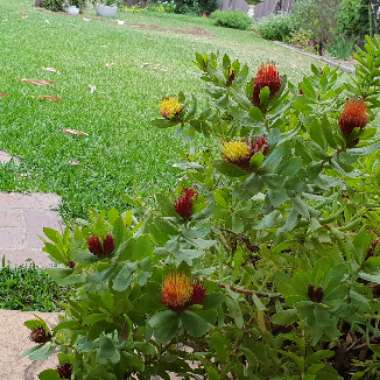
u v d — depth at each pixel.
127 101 7.46
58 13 16.83
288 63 13.16
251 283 1.74
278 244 1.68
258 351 1.60
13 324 2.71
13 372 2.41
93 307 1.48
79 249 1.47
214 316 1.35
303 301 1.38
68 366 1.63
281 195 1.43
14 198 4.12
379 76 2.21
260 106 1.59
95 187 4.45
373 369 1.71
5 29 11.97
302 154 1.53
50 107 6.55
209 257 1.83
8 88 7.03
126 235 1.44
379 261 1.46
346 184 1.83
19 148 5.05
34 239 3.62
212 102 2.14
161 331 1.34
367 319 1.69
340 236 1.62
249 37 18.38
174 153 5.53
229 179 1.91
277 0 23.16
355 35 15.00
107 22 16.88
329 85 2.15
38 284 3.08
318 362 1.54
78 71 8.95
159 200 1.49
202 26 20.30
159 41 13.95
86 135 5.73
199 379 1.78
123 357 1.49
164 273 1.46
